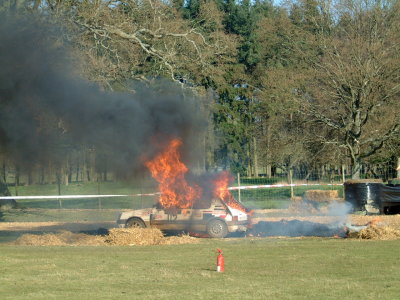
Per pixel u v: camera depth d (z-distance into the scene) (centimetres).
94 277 1380
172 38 5094
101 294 1182
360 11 5184
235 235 2511
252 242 2098
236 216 2436
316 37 5522
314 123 5275
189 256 1722
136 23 4919
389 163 5631
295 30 6050
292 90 5328
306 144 5484
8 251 1884
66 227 3086
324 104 5084
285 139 5672
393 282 1284
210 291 1199
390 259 1597
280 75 5612
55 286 1274
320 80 5241
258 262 1581
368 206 3519
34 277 1383
